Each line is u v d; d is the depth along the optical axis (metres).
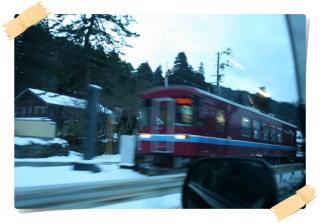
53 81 10.38
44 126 8.70
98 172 7.41
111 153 10.59
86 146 8.15
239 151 10.45
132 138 9.07
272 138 10.41
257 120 10.84
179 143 9.23
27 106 8.59
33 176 5.35
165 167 8.98
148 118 9.48
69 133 10.34
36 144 7.61
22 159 6.75
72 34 10.70
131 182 5.74
